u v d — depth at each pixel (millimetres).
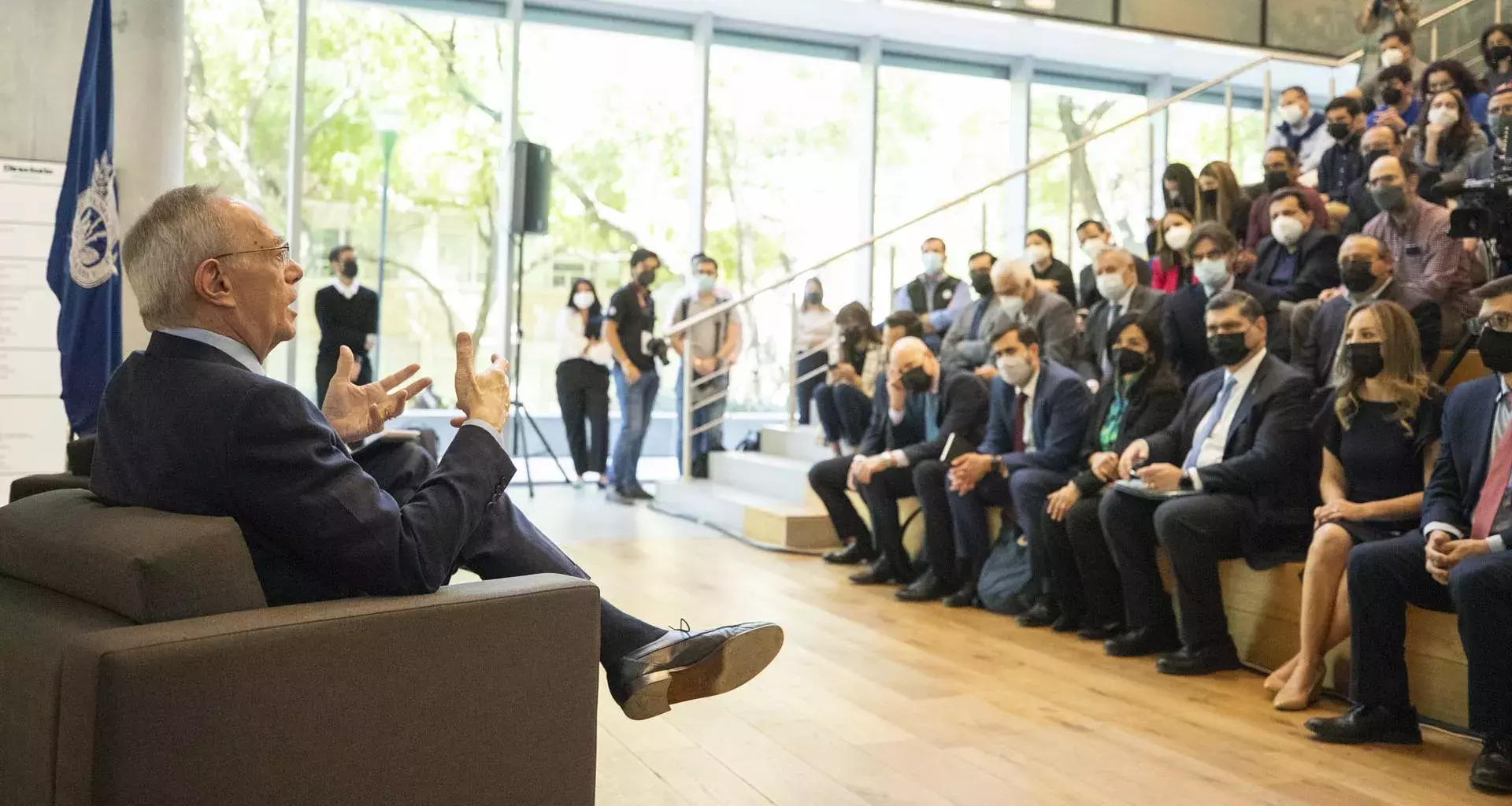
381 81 8234
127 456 1513
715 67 9039
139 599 1292
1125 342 3904
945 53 9516
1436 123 4996
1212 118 10266
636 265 7520
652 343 7457
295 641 1305
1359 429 3152
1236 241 4383
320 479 1443
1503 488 2674
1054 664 3520
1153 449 3744
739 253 9164
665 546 5594
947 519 4508
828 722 2893
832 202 9406
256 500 1439
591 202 8773
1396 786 2482
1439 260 4102
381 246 7930
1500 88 4480
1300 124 6441
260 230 1580
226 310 1544
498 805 1473
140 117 5461
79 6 5055
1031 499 4082
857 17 8734
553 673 1523
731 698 3096
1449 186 4008
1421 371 3102
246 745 1269
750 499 6133
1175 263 5441
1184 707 3064
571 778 1542
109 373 4070
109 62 4125
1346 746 2752
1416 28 6301
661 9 8688
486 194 8523
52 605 1388
